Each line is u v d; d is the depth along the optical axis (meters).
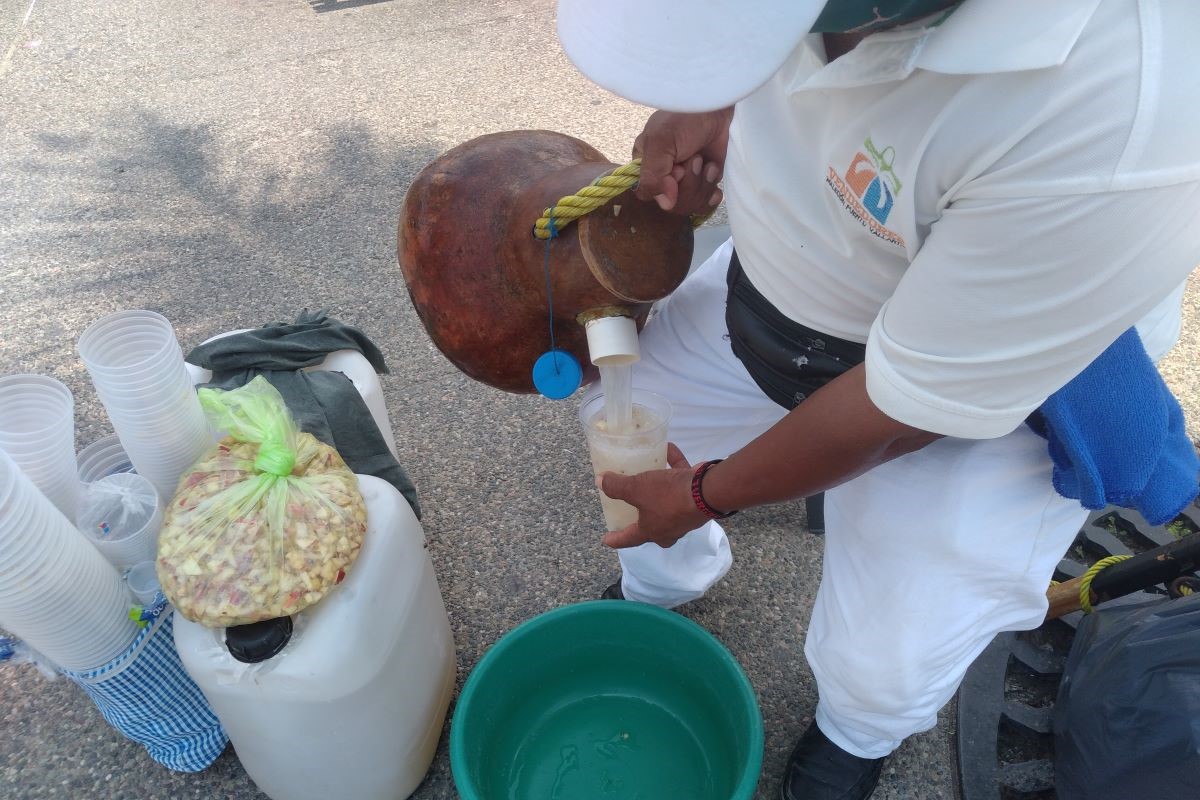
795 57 0.93
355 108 3.38
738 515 1.91
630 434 1.22
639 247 1.09
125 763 1.51
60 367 2.31
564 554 1.84
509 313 1.20
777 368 1.18
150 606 1.26
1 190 3.02
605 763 1.50
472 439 2.09
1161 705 1.13
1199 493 1.09
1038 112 0.66
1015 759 1.48
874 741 1.32
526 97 3.40
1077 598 1.49
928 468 1.06
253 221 2.83
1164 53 0.61
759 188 1.03
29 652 1.28
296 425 1.32
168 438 1.29
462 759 1.23
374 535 1.26
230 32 4.02
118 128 3.34
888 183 0.81
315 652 1.15
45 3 4.37
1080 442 0.96
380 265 2.62
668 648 1.46
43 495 1.13
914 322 0.79
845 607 1.18
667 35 0.67
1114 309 0.71
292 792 1.33
